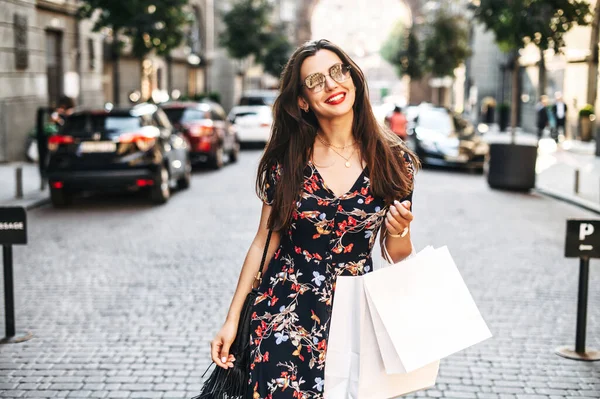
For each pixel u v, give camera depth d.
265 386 2.85
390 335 2.78
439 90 56.84
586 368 5.58
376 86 98.12
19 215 6.12
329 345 2.87
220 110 23.11
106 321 6.64
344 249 2.90
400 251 2.97
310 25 67.38
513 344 6.12
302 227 2.88
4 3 19.92
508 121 42.00
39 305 7.18
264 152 2.97
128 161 13.42
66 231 11.21
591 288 8.02
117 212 13.16
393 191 2.89
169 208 13.63
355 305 2.88
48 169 13.44
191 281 8.12
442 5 45.53
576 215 13.16
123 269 8.69
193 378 5.26
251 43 43.84
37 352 5.82
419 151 21.38
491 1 16.78
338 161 2.92
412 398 4.96
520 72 40.97
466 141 20.95
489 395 5.03
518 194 16.06
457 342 2.82
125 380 5.22
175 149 15.23
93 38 27.83
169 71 41.88
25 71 21.55
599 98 24.28
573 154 25.66
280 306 2.89
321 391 2.84
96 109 14.02
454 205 14.21
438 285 2.84
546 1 16.16
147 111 14.48
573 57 30.42
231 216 12.66
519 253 9.77
